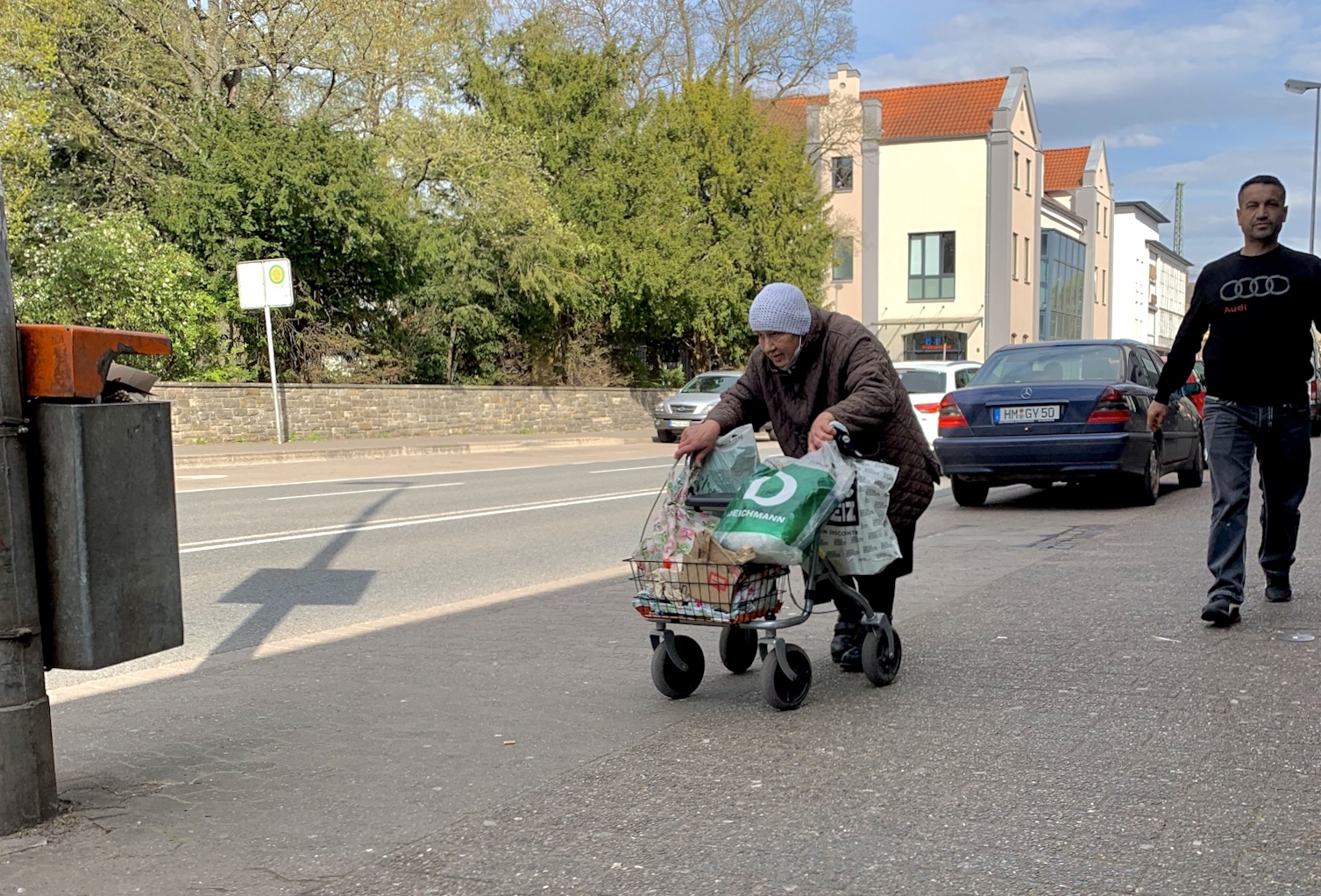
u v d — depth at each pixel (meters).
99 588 3.37
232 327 22.97
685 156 31.61
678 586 4.43
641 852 3.13
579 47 30.41
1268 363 5.60
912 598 6.72
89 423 3.33
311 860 3.14
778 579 4.56
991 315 50.97
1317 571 7.16
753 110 32.31
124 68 22.69
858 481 4.55
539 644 5.82
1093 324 68.62
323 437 22.75
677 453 4.57
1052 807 3.36
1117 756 3.80
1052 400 11.03
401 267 24.22
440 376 27.98
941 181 51.38
